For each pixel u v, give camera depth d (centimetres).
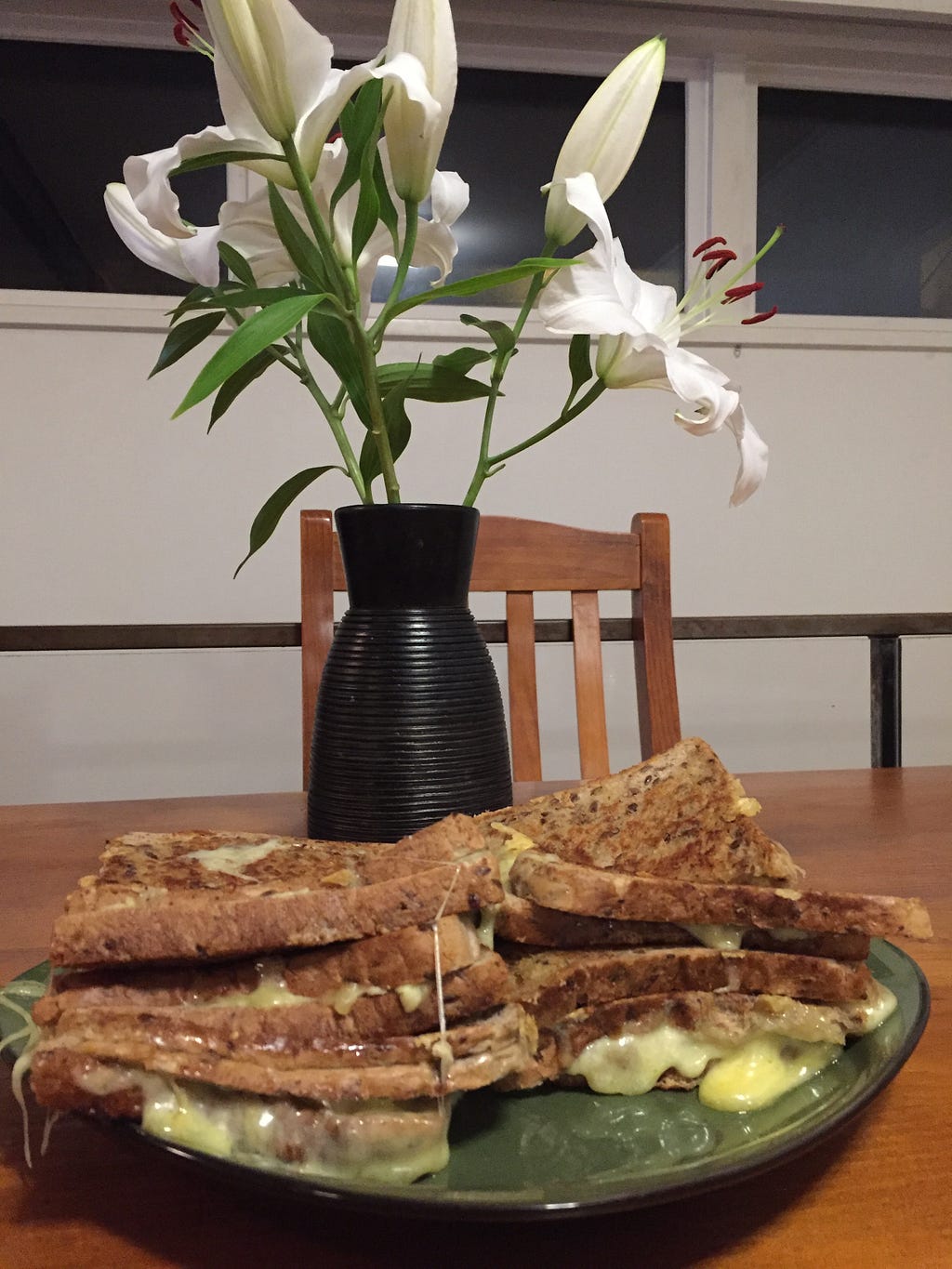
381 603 47
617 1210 25
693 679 143
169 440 130
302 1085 29
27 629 73
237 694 134
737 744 144
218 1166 26
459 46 139
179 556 131
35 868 53
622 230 145
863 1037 34
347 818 47
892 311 152
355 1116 29
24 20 130
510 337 50
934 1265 26
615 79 46
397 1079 29
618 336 47
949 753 149
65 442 128
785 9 135
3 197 132
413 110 43
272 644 76
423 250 51
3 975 40
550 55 141
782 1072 34
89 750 132
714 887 36
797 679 145
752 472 46
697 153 144
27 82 132
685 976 35
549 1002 34
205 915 32
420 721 46
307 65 41
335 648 49
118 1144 29
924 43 143
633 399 138
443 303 137
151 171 43
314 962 32
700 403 44
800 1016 34
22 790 131
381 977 31
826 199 150
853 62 145
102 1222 27
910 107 152
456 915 32
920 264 152
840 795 70
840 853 55
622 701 142
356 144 42
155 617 131
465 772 47
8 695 129
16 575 128
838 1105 29
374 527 46
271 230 49
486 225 142
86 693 131
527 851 39
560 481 138
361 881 35
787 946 36
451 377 50
